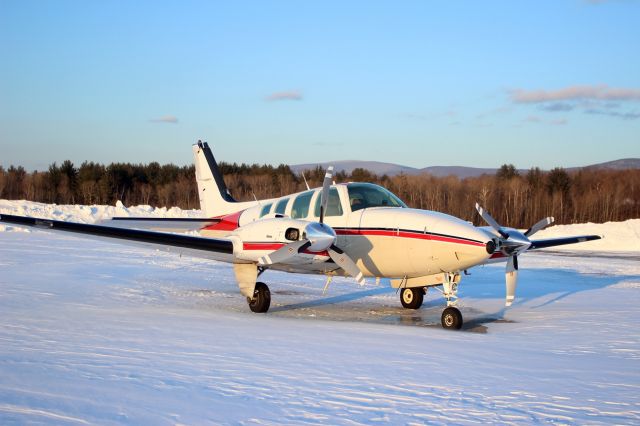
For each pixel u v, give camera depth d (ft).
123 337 24.56
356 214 35.70
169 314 31.94
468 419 15.33
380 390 17.74
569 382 19.25
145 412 14.97
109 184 219.82
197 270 57.36
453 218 33.27
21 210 119.14
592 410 16.30
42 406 15.08
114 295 39.65
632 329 30.37
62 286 42.70
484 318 34.78
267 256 32.91
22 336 24.26
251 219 42.78
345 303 40.93
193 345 23.34
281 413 15.37
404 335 27.66
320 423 14.74
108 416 14.55
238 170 258.57
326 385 18.12
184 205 217.77
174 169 241.76
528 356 23.39
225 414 15.12
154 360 20.51
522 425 14.97
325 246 32.48
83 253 71.97
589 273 62.28
